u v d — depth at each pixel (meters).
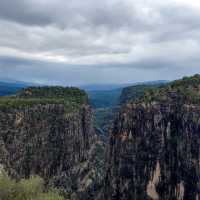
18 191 76.19
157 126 157.12
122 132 172.00
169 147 149.88
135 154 161.88
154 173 151.75
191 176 137.88
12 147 167.50
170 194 144.75
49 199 79.06
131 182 159.88
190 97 151.12
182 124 147.38
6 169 152.62
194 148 139.75
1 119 170.62
